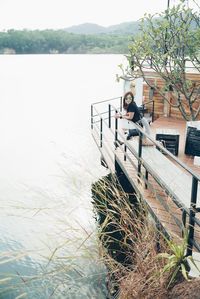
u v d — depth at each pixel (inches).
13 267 240.5
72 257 155.5
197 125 299.3
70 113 1082.7
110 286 170.4
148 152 275.4
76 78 2332.7
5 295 182.5
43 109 1183.6
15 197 390.0
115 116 308.7
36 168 525.7
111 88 1722.4
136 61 359.9
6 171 520.1
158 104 495.5
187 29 334.0
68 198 203.8
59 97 1459.2
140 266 143.7
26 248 267.6
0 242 283.7
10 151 655.1
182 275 134.6
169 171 233.1
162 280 133.8
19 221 306.8
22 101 1386.6
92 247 156.4
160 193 222.8
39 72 2942.9
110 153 381.7
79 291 178.5
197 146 299.3
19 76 2556.6
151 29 333.1
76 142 704.4
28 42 5826.8
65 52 5757.9
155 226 169.5
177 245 144.9
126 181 326.3
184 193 202.1
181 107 366.0
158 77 471.2
